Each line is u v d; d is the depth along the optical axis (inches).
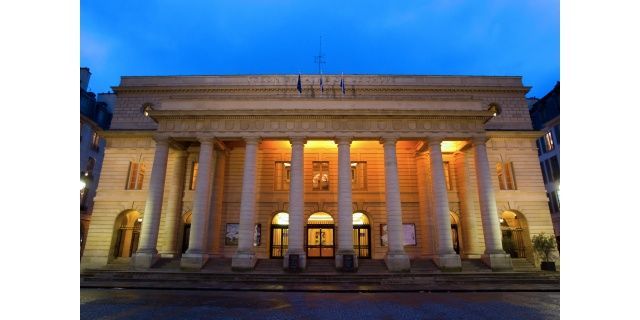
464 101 1268.5
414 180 1416.1
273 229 1381.6
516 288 866.8
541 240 1256.8
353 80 1487.5
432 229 1304.1
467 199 1321.4
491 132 1395.2
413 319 538.3
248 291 828.6
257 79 1502.2
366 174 1418.6
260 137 1208.2
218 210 1330.0
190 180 1382.9
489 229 1162.0
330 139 1234.0
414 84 1483.8
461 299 727.1
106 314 560.7
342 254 1105.4
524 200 1354.6
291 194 1162.0
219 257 1194.0
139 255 1116.5
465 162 1355.8
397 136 1213.7
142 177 1374.3
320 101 1263.5
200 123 1219.2
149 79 1512.1
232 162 1414.9
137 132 1390.3
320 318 541.3
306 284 943.7
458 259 1109.7
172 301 683.4
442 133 1219.9
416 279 988.6
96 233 1314.0
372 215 1373.0
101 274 1034.1
